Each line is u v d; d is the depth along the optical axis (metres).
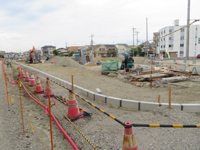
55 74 12.33
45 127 4.11
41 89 7.11
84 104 5.63
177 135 3.50
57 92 7.07
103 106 5.46
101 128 3.92
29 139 3.53
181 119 4.15
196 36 46.97
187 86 7.86
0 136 3.56
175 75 10.77
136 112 4.91
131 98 6.25
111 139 3.42
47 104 5.61
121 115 4.69
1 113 4.80
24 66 20.08
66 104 5.38
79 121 4.28
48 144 3.38
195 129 3.73
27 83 9.40
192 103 5.18
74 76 11.70
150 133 3.62
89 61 32.53
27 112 5.02
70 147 3.28
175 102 5.54
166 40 50.44
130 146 2.12
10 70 16.27
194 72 11.57
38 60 30.73
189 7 12.06
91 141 3.37
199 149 2.97
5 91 7.28
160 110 4.70
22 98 6.42
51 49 86.19
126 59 14.81
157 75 10.71
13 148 3.18
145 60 30.45
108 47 66.69
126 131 2.16
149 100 5.94
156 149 3.03
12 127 4.02
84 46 82.62
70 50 82.38
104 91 7.39
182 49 48.88
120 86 8.58
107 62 14.61
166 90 7.48
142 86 8.55
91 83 9.19
